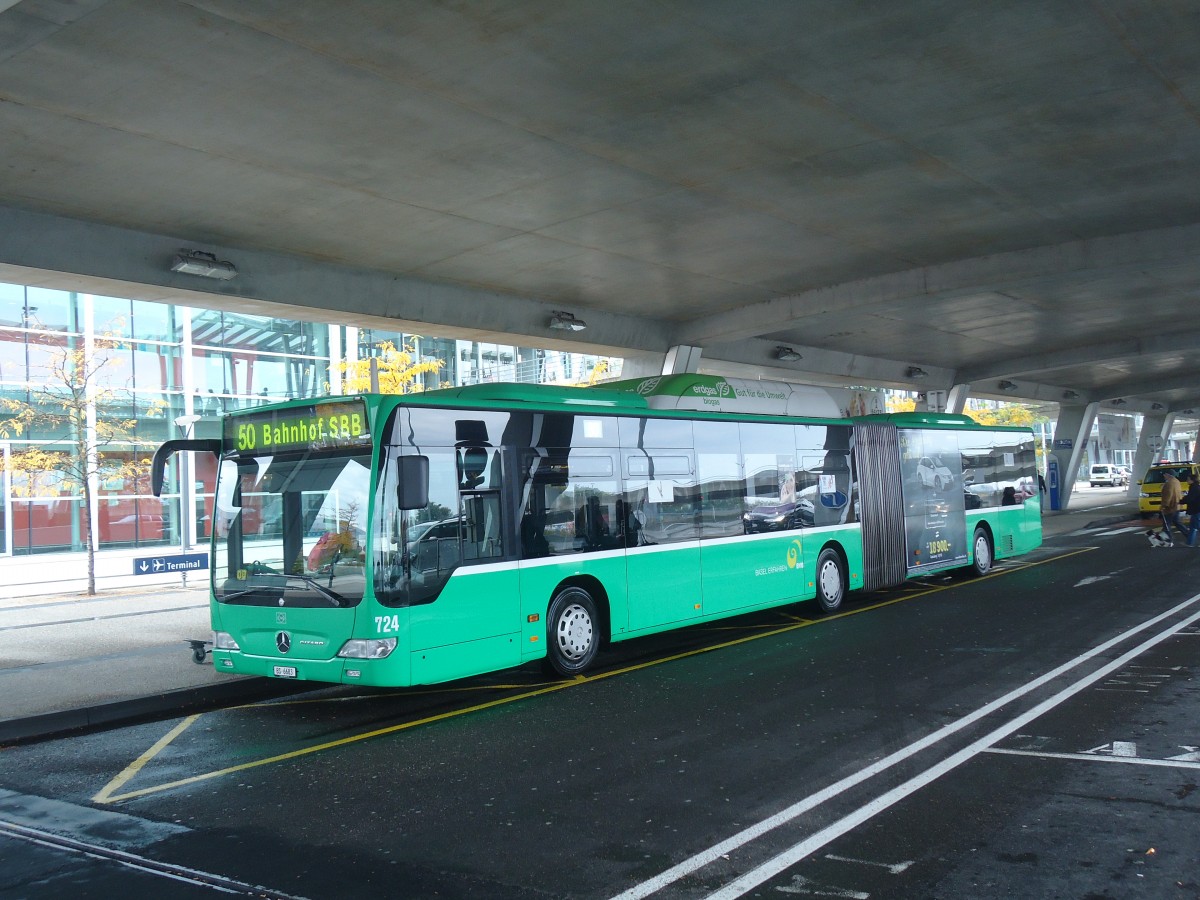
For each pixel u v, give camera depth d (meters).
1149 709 8.56
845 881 5.15
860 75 10.15
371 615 9.30
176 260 14.12
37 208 12.76
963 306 23.78
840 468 16.50
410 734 9.01
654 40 9.11
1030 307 24.58
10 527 27.56
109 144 10.72
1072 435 47.44
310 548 9.79
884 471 17.59
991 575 20.36
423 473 9.43
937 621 14.30
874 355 31.52
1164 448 59.12
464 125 10.81
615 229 15.21
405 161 11.80
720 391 14.68
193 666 12.21
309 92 9.72
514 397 11.28
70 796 7.42
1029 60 9.98
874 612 15.76
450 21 8.49
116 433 23.50
